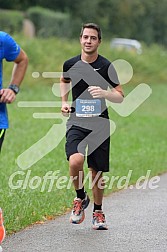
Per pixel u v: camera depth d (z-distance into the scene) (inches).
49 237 448.1
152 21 3521.2
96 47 459.8
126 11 3255.4
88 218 509.0
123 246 428.8
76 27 2896.2
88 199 479.8
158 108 1494.8
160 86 2004.2
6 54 385.7
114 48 2069.4
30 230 466.0
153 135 1051.9
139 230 470.6
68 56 1785.2
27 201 534.3
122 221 498.0
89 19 3041.3
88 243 434.6
